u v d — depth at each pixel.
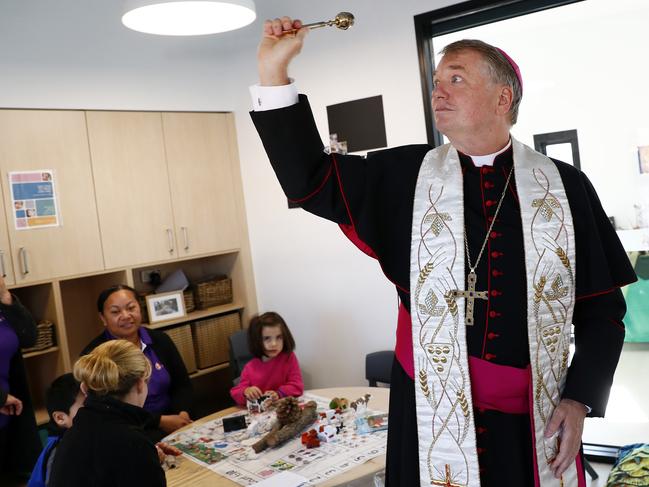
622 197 2.93
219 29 2.24
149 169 3.71
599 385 1.14
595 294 1.18
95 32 3.46
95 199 3.47
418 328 1.18
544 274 1.14
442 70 1.13
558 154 3.05
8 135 3.16
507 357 1.13
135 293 3.11
